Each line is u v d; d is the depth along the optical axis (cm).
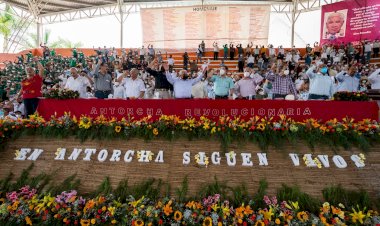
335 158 361
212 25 2112
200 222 290
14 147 395
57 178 350
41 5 2425
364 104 592
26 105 653
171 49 2162
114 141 399
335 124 400
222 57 2148
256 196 314
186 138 397
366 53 1778
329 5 2038
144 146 389
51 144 398
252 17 2080
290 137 384
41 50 2417
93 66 930
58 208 303
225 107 598
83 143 398
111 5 2439
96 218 294
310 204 304
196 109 599
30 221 296
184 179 341
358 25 1919
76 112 615
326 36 2069
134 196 321
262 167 353
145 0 2347
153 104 603
